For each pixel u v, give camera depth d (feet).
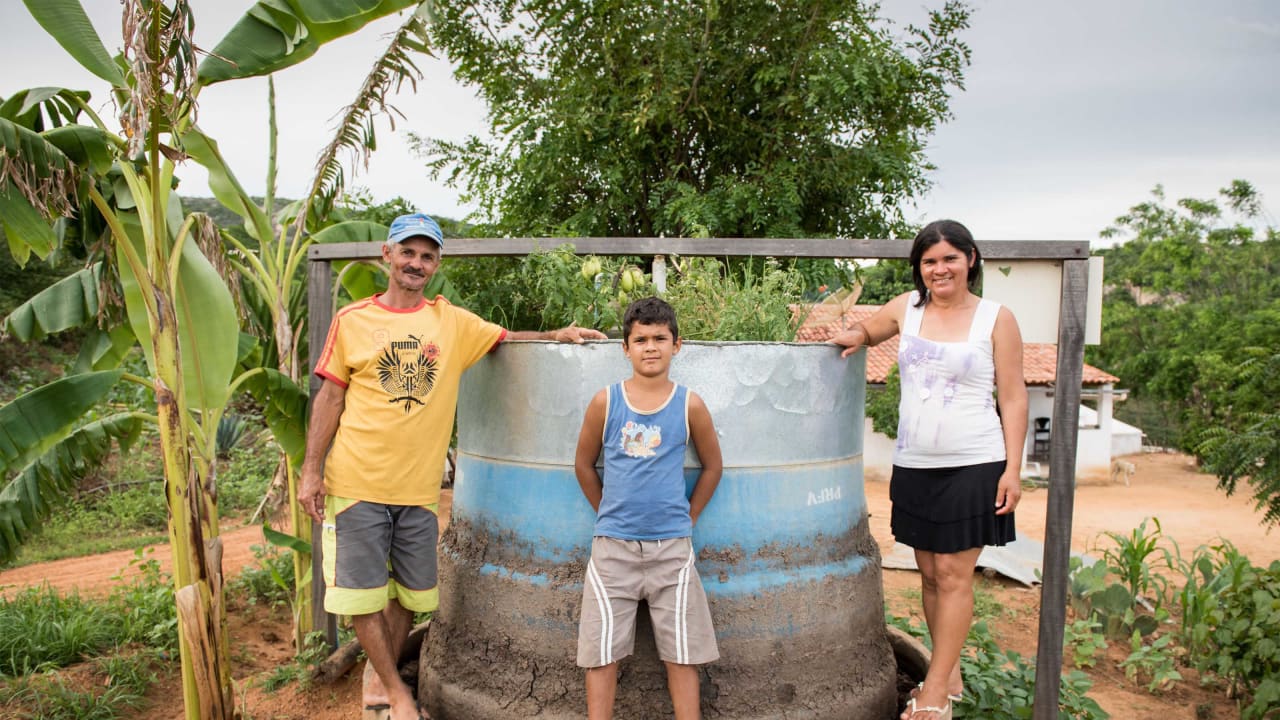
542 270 10.80
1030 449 55.83
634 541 8.38
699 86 30.40
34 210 10.52
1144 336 78.43
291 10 10.71
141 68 9.20
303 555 15.76
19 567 23.79
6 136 9.36
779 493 9.28
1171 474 60.90
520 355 9.62
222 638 11.42
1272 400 31.37
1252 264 75.61
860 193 30.99
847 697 9.26
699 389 9.05
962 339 9.05
